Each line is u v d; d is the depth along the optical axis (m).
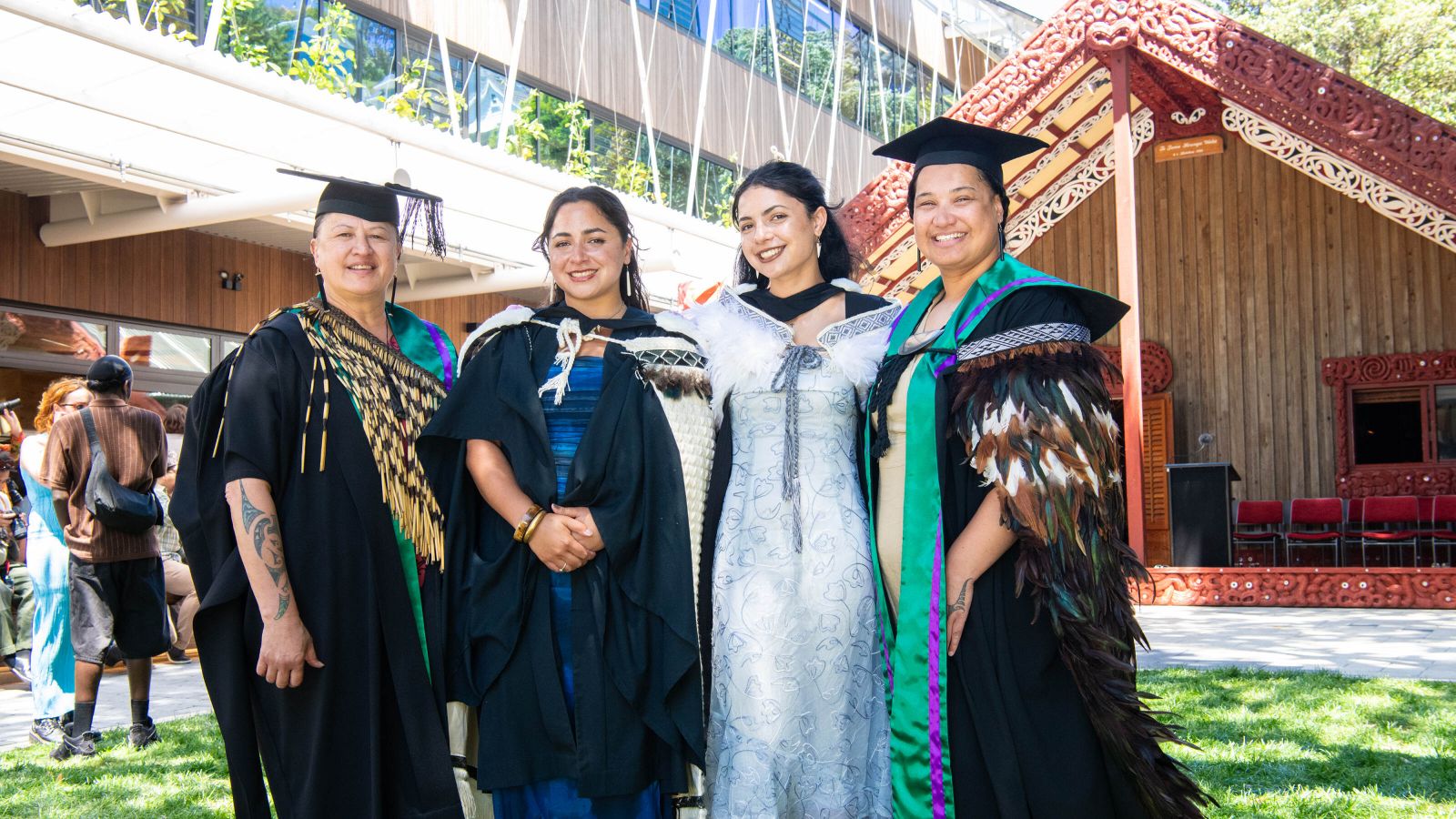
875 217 11.73
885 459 3.14
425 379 3.29
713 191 20.72
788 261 3.39
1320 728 5.25
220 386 3.05
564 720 2.97
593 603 3.01
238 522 2.90
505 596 3.04
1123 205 11.45
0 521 8.04
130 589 5.59
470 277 11.50
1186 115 13.79
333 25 12.61
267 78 7.76
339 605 2.97
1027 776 2.82
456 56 15.49
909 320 3.24
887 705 3.04
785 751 3.04
